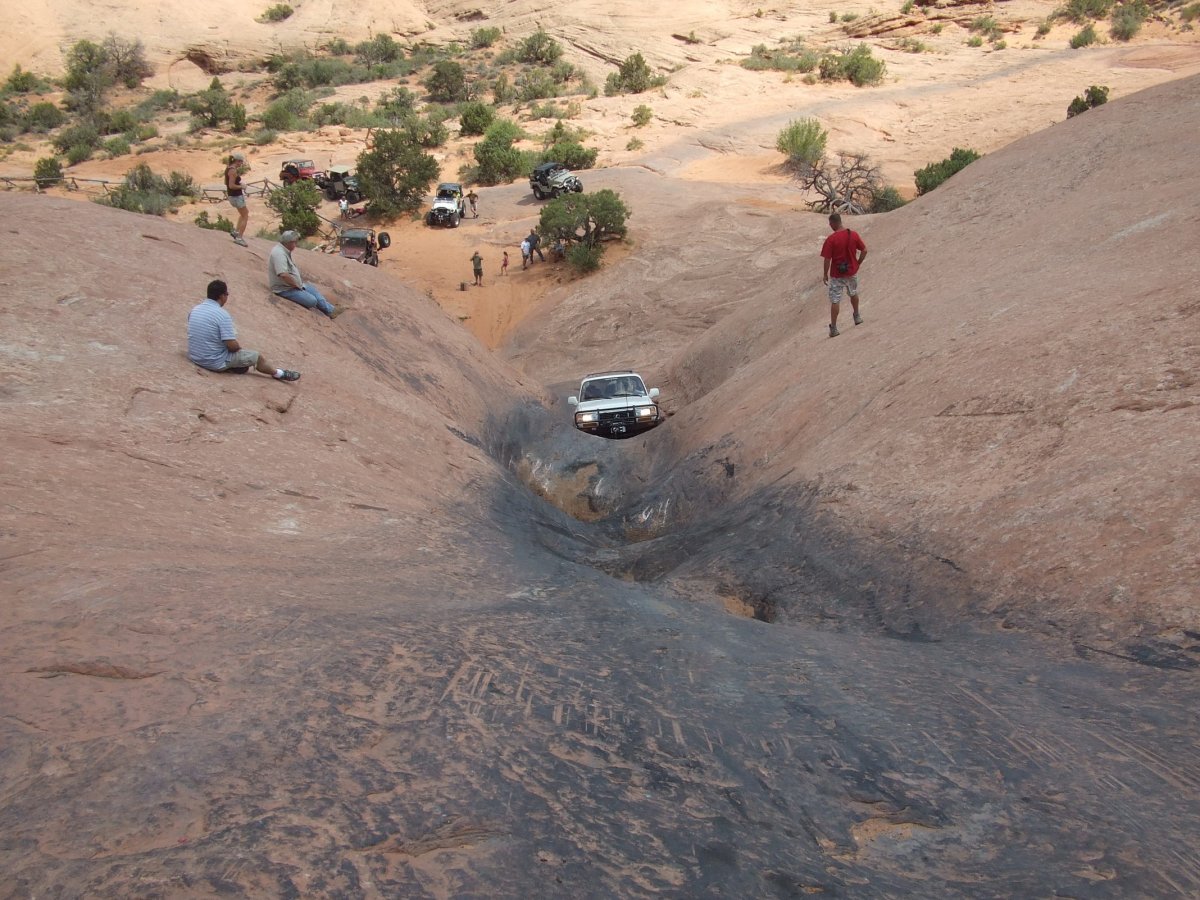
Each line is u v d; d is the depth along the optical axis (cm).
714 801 269
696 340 2331
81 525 470
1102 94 4706
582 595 557
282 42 8919
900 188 4459
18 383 697
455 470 950
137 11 8869
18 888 195
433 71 7762
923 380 809
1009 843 255
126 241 1164
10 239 1015
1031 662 402
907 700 362
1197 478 475
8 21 8506
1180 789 281
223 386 848
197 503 592
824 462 787
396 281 1820
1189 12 6369
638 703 344
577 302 3322
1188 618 391
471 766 270
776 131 5612
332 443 840
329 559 546
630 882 221
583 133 6016
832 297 1213
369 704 304
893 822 267
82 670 303
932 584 528
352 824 230
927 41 7200
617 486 1262
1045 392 662
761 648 452
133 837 216
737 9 8725
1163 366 614
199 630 349
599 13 8688
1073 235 1123
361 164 4634
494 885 212
